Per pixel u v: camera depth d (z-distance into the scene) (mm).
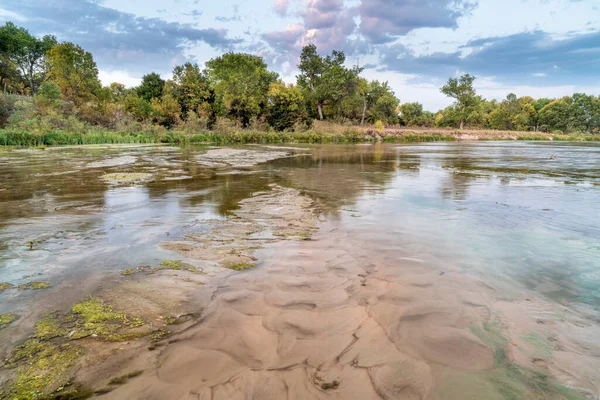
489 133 62594
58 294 2922
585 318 2523
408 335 2316
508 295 2875
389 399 1769
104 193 7633
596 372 1951
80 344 2240
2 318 2547
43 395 1812
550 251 3930
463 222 5191
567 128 79938
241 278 3234
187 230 4828
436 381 1896
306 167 13406
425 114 90625
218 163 14734
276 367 2020
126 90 66750
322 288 3014
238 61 51281
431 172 11805
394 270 3385
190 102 42500
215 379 1926
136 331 2383
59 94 30234
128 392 1828
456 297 2830
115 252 3939
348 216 5582
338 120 54844
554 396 1776
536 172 11750
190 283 3139
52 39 55844
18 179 9602
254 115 45281
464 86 68125
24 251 3963
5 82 46219
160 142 31422
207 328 2420
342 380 1910
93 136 27500
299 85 58625
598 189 8172
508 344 2213
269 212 5887
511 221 5242
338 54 54312
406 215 5633
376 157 18719
